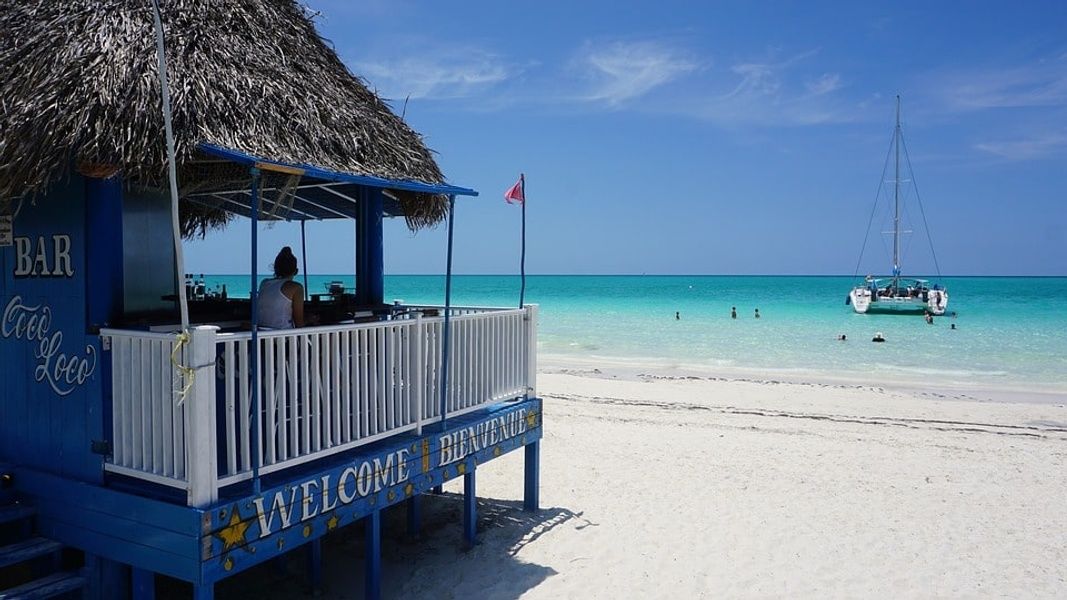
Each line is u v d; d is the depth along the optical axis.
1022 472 10.66
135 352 4.62
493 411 7.56
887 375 22.39
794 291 97.81
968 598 6.54
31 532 5.09
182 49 5.00
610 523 8.25
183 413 4.36
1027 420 14.86
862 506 8.98
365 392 5.63
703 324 41.47
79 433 4.96
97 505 4.74
